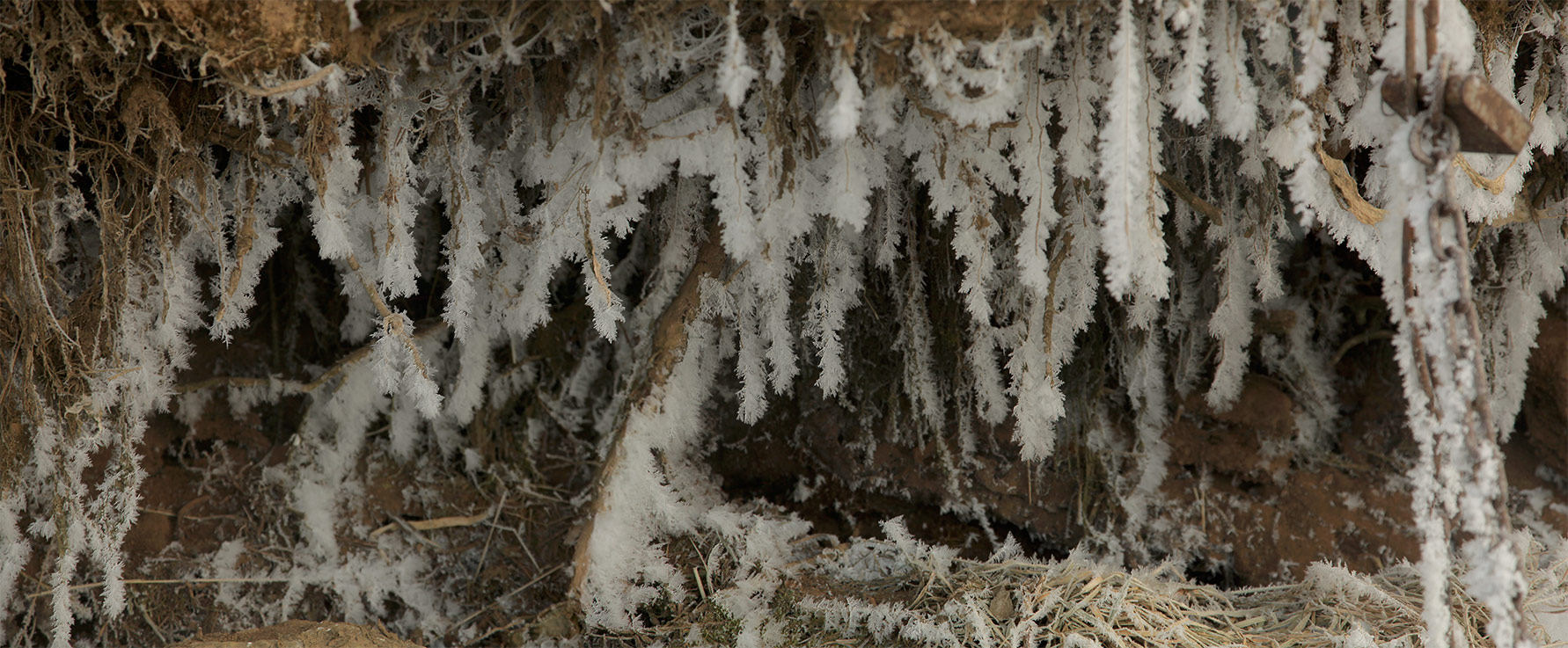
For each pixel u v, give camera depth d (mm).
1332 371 4566
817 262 3668
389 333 3480
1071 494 4258
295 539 4098
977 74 3256
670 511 3850
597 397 4727
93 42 3275
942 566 3605
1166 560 3648
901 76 3301
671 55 3301
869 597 3598
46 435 3564
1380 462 4234
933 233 4098
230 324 3531
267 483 4152
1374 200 3385
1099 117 3414
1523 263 3805
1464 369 3061
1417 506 3119
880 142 3453
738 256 3430
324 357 4543
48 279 3480
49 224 3475
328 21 3250
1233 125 3273
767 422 4684
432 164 3502
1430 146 3055
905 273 4184
